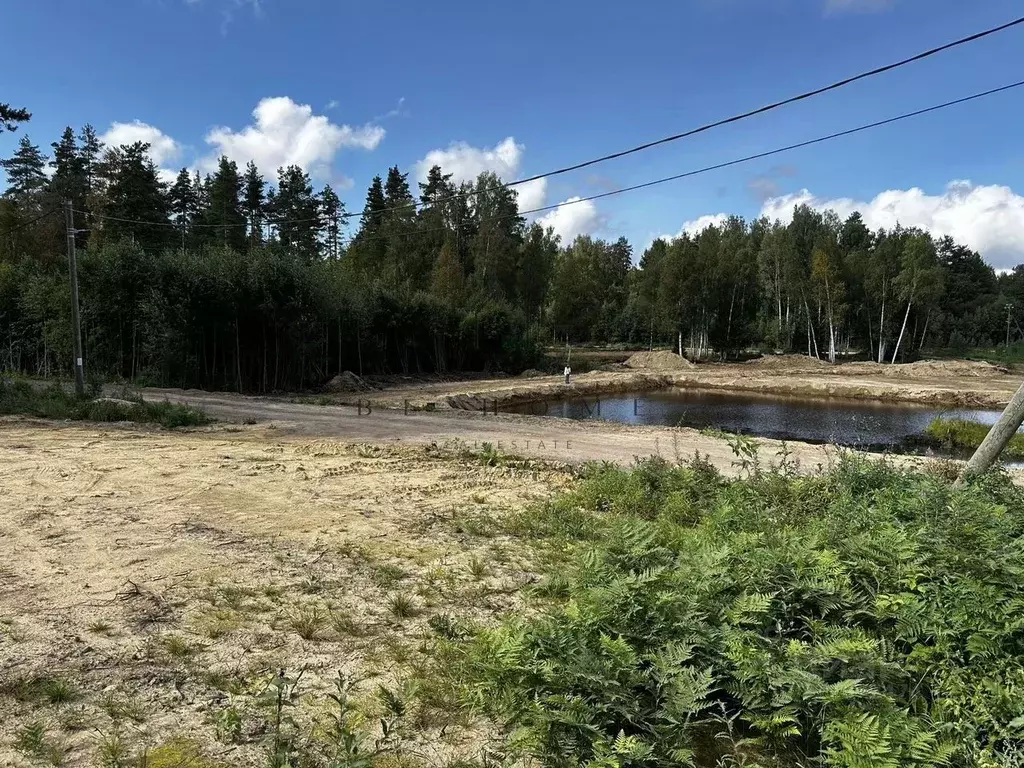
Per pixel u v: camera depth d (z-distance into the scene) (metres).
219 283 25.88
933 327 65.75
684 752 2.79
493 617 4.79
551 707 3.11
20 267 30.44
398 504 8.33
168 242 42.12
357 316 33.28
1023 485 9.87
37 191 42.31
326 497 8.55
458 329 42.34
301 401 22.64
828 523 5.76
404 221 53.53
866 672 3.29
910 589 4.11
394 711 3.42
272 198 50.66
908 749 2.74
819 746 3.08
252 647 4.24
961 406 30.70
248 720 3.35
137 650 4.13
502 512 8.00
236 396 23.30
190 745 3.12
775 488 8.02
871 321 56.09
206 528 6.91
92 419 15.72
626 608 3.92
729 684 3.32
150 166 41.81
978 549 4.46
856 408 29.95
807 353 60.59
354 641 4.37
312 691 3.68
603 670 3.19
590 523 7.35
